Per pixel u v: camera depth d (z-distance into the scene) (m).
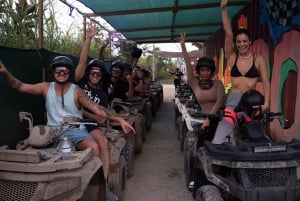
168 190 5.13
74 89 3.84
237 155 3.17
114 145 4.33
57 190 2.63
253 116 3.61
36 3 5.89
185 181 5.46
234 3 8.90
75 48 7.75
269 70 6.93
